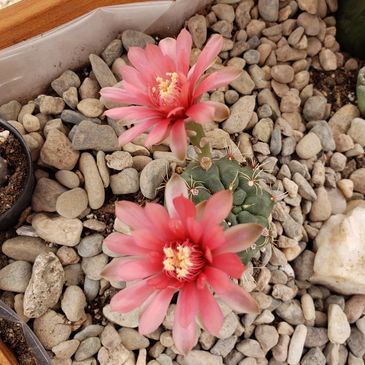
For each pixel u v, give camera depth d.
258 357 0.18
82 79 0.21
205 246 0.12
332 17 0.23
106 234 0.18
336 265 0.18
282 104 0.21
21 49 0.19
